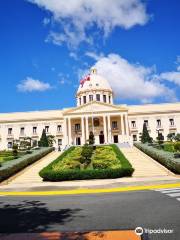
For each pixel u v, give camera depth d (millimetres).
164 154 33969
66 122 82938
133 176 27734
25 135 89562
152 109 90188
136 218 11477
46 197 18578
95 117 84625
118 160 34375
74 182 24250
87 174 25469
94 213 12750
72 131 86312
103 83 96500
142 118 88688
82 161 34625
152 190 19250
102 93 94875
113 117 86625
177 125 87938
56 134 89000
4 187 22688
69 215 12617
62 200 16812
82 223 11156
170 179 22828
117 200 15805
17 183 27094
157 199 15391
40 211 13797
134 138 87875
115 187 21766
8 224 11492
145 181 22125
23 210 14273
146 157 42125
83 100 95438
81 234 9672
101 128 85375
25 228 10805
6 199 18266
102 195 18297
